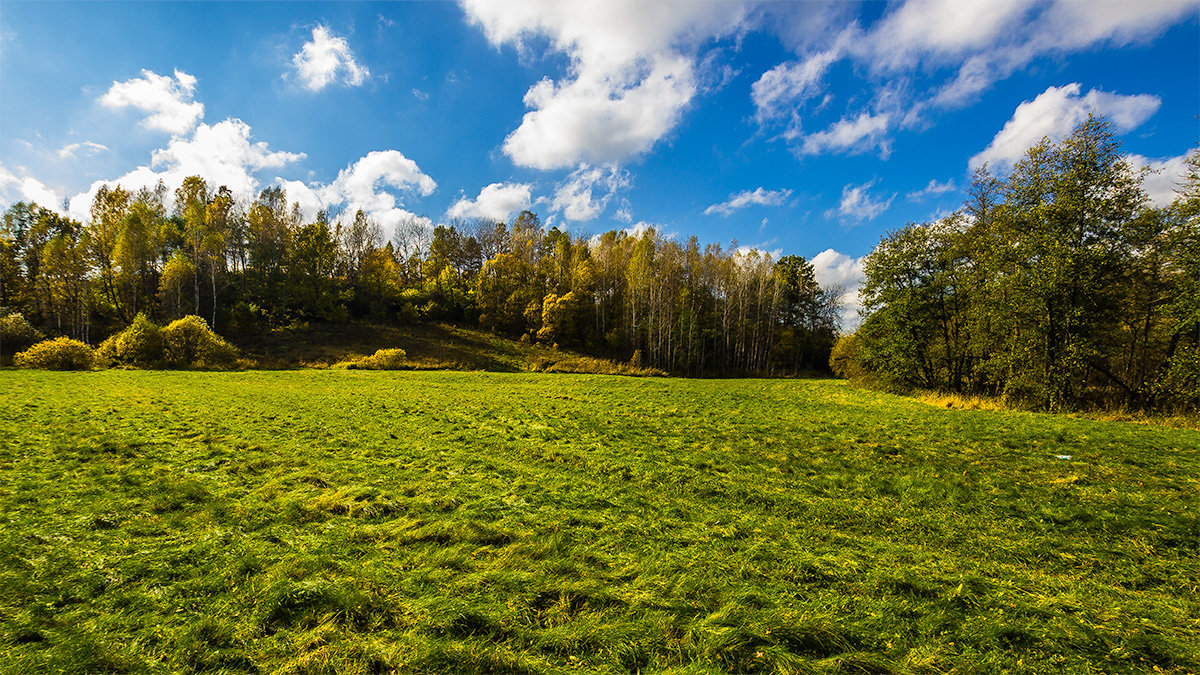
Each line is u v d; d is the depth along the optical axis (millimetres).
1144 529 6188
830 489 8312
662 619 3949
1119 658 3518
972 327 24453
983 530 6352
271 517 6465
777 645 3594
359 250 73625
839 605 4227
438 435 13078
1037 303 20000
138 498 7160
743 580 4711
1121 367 20406
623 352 65000
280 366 44844
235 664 3391
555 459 10469
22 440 11000
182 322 39844
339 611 3982
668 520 6594
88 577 4594
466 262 86062
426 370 47500
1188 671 3391
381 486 8086
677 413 19016
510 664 3379
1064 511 6914
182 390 23016
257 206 66625
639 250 66625
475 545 5578
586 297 67500
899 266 28031
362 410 17734
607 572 4898
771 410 20625
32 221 58406
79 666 3289
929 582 4641
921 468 9758
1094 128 19078
